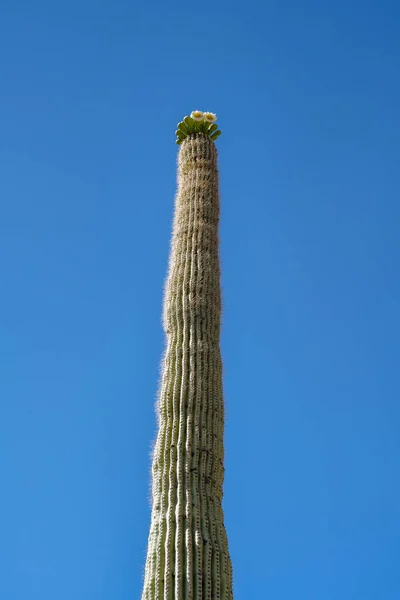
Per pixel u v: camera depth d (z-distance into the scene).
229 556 6.70
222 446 7.47
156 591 6.33
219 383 7.84
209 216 9.26
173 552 6.50
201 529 6.64
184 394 7.54
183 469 7.02
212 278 8.62
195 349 7.90
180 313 8.23
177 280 8.52
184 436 7.26
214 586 6.38
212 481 7.08
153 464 7.20
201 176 9.69
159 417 7.52
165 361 7.91
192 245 8.86
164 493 6.92
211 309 8.34
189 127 10.40
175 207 9.55
